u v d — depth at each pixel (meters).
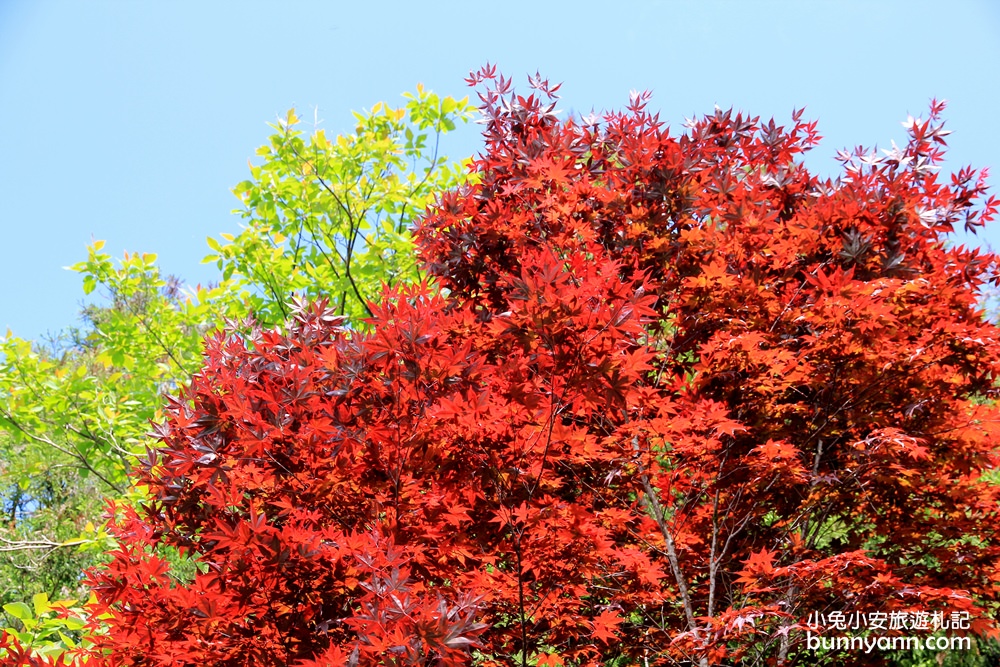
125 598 4.14
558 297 3.63
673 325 5.81
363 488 4.37
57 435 9.34
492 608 4.55
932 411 5.45
